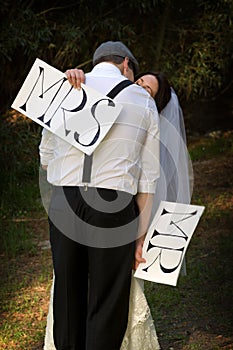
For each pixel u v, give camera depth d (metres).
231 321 4.97
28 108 3.82
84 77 3.82
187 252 6.57
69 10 9.82
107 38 10.23
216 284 5.70
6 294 5.72
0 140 9.02
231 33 10.69
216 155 11.23
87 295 3.89
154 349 4.03
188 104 12.60
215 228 7.32
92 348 3.76
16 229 7.42
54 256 3.82
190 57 11.07
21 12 8.94
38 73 3.82
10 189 8.65
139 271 3.83
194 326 4.91
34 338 4.83
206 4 10.60
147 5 9.63
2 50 8.71
